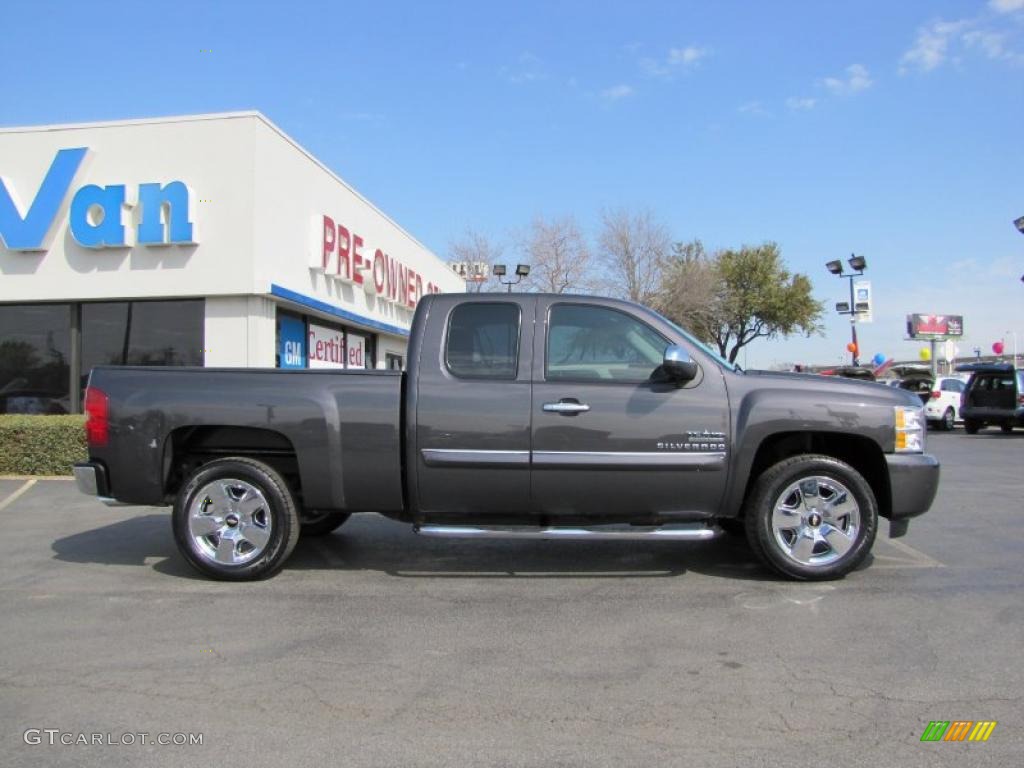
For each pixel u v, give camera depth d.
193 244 13.23
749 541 5.63
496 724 3.46
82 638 4.53
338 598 5.30
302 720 3.51
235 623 4.79
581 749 3.24
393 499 5.62
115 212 13.13
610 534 5.42
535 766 3.11
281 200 14.27
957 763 3.12
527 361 5.52
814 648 4.32
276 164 14.04
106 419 5.72
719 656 4.22
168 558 6.45
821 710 3.57
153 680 3.94
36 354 13.81
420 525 5.62
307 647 4.39
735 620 4.80
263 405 5.60
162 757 3.20
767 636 4.52
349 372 5.68
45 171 13.55
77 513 8.49
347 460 5.55
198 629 4.69
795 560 5.53
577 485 5.44
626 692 3.78
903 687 3.81
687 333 5.64
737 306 43.53
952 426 24.80
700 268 39.41
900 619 4.79
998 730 3.38
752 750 3.22
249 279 13.17
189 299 13.59
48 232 13.44
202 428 5.93
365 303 19.08
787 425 5.42
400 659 4.21
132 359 13.67
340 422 5.55
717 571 5.96
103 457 5.73
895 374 31.02
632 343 5.60
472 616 4.91
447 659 4.21
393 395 5.56
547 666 4.10
